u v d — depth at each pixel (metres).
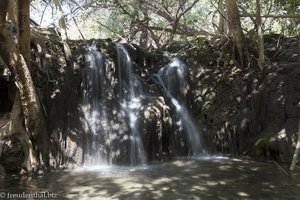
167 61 14.78
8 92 11.33
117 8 21.52
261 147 11.88
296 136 11.38
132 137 11.79
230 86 13.70
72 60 12.38
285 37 15.53
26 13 10.29
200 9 22.27
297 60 13.20
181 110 13.61
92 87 12.51
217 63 14.69
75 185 9.10
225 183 9.16
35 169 10.29
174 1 22.39
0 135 10.38
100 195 8.28
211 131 13.11
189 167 10.92
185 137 13.01
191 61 14.98
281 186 8.88
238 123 12.77
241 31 14.37
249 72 13.63
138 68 14.12
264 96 12.59
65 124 11.52
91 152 11.45
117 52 13.55
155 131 12.14
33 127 10.52
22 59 10.18
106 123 11.95
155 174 10.12
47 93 11.46
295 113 11.81
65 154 11.12
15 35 11.53
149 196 8.19
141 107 12.50
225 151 12.83
